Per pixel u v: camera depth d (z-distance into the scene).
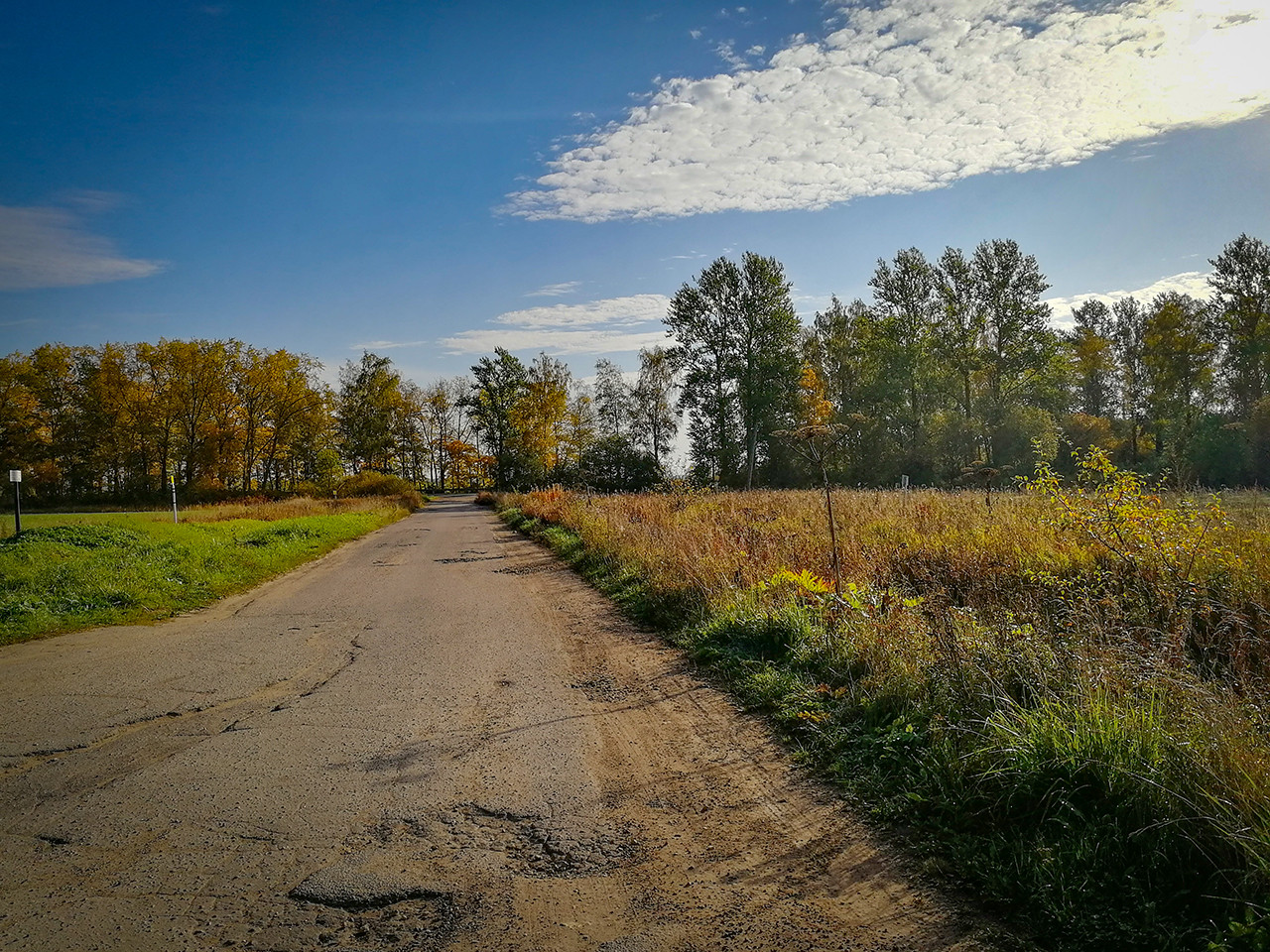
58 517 33.66
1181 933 2.61
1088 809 3.33
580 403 83.88
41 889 3.30
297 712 5.86
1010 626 5.29
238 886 3.30
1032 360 44.31
